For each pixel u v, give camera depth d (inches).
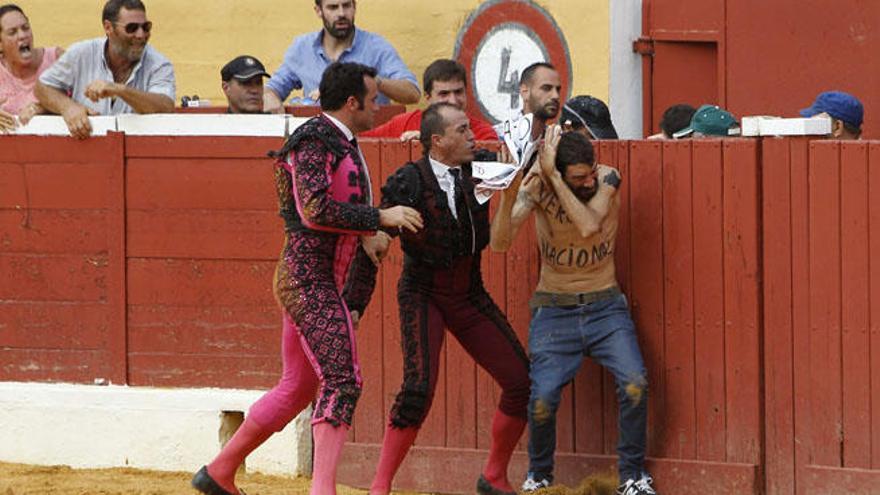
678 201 1010.1
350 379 904.9
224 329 1112.2
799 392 991.6
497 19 1469.0
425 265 964.6
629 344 984.9
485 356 983.0
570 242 985.5
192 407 1107.3
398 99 1298.0
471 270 975.6
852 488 978.1
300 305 908.0
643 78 1443.2
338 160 903.7
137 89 1137.4
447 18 1487.5
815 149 978.7
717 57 1424.7
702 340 1010.1
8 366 1151.6
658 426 1021.8
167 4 1576.0
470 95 1483.8
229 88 1214.3
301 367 937.5
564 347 991.6
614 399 1032.2
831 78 1380.4
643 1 1439.5
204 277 1112.2
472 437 1063.0
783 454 997.8
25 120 1136.2
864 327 974.4
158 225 1118.4
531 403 984.9
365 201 924.6
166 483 1080.8
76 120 1119.6
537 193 984.3
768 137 991.6
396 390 1073.5
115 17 1141.1
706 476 1008.9
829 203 977.5
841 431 983.0
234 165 1101.1
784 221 989.2
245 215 1101.1
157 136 1113.4
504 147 1013.8
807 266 984.9
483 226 968.9
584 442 1040.2
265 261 1099.9
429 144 959.0
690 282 1011.3
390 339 1072.8
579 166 956.6
